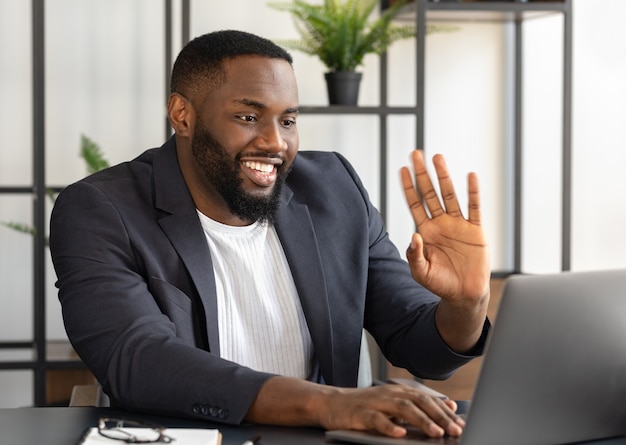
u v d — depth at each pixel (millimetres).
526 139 4398
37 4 3734
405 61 4324
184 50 2121
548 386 1442
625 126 4383
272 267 2189
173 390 1701
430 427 1530
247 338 2143
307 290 2158
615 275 1490
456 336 1959
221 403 1663
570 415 1486
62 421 1686
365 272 2252
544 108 4379
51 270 4152
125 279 1927
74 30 4105
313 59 4250
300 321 2176
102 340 1827
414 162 1863
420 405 1572
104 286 1902
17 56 4066
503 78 4391
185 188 2104
